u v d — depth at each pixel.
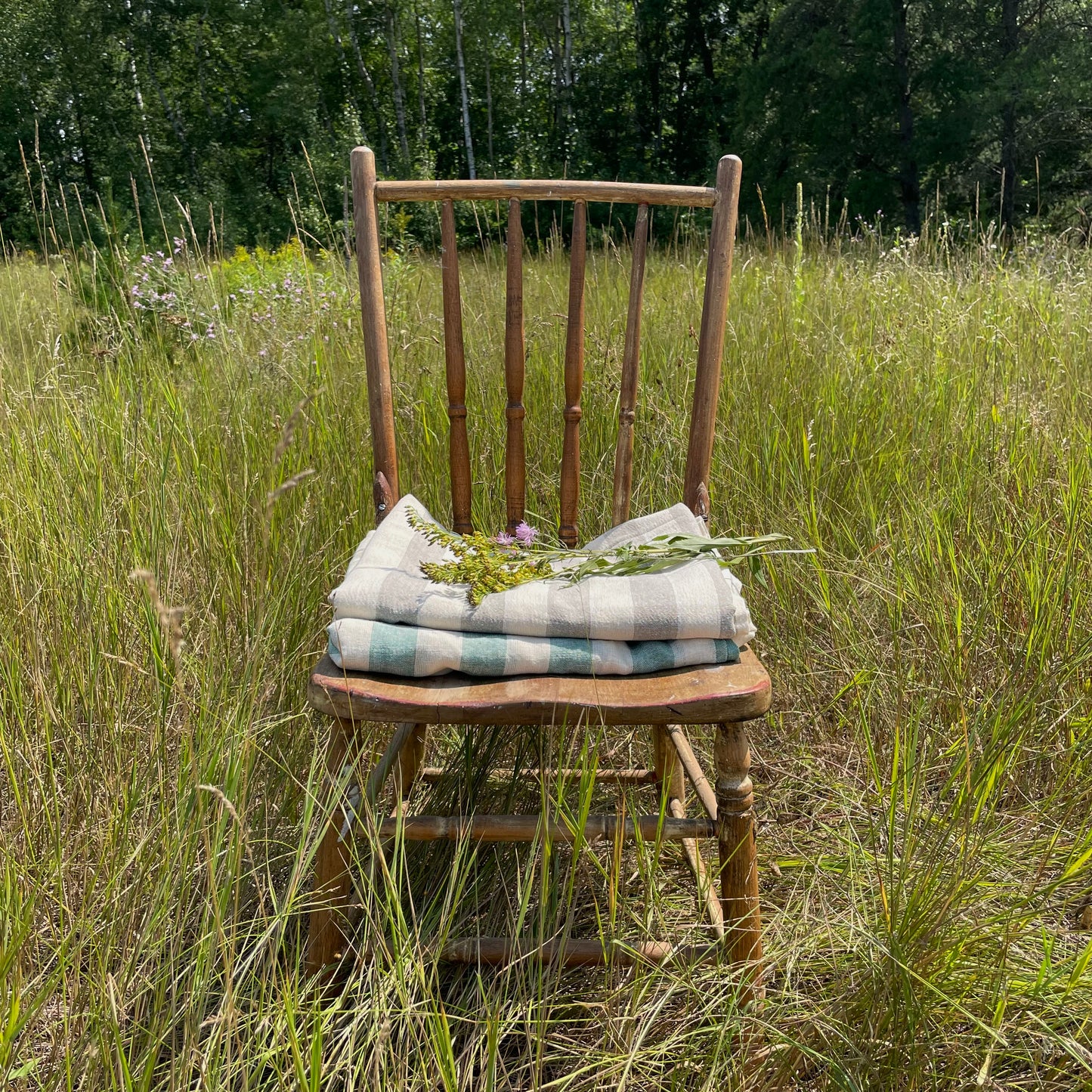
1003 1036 1.14
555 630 1.17
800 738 1.91
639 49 21.72
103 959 1.07
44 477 1.92
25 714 1.54
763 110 16.14
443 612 1.18
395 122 21.75
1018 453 2.20
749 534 2.23
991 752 1.53
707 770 1.85
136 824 1.37
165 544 1.80
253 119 20.36
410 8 20.86
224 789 1.18
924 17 14.80
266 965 1.28
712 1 20.70
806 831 1.64
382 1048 1.06
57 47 19.30
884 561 2.12
